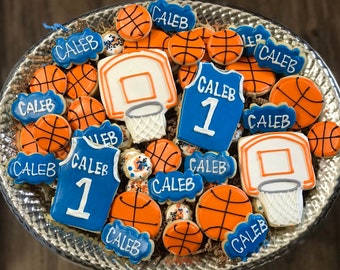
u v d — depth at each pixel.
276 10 1.69
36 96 1.23
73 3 1.70
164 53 1.22
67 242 1.19
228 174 1.19
